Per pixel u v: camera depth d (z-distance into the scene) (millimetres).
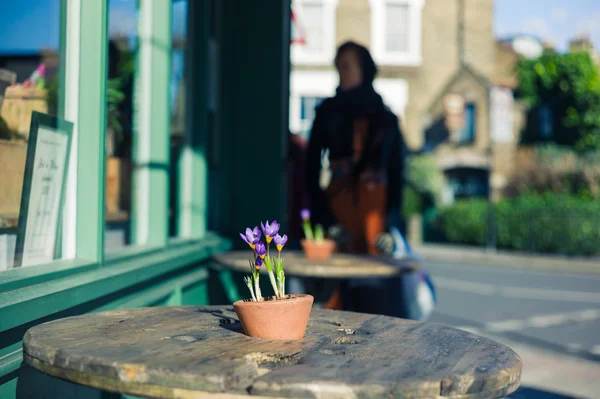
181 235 4168
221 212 4812
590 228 18422
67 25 2631
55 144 2572
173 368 1394
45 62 2559
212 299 4414
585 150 25734
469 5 27062
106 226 3145
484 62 27344
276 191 4883
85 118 2639
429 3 26766
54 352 1517
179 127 4047
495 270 16031
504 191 26359
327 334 1859
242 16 4918
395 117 5086
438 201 25000
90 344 1603
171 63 3793
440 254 19828
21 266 2350
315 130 5086
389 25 25922
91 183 2635
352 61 5090
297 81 24438
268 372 1412
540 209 19688
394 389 1334
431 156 25453
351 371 1432
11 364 1857
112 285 2609
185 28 4133
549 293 11719
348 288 4508
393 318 2141
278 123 4887
